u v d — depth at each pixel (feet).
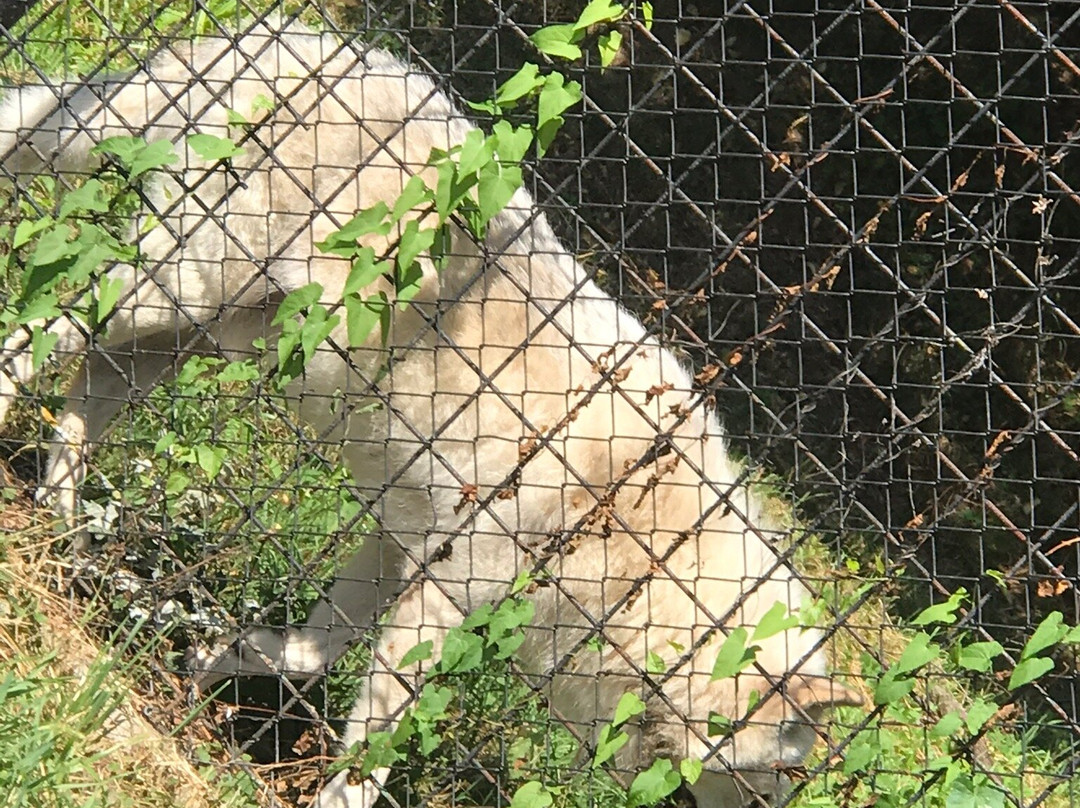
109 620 11.35
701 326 21.86
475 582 11.32
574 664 11.85
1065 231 20.18
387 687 11.72
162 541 11.49
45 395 12.12
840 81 22.45
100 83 11.25
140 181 11.37
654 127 23.34
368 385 10.10
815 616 10.96
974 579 9.90
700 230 22.59
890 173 21.94
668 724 11.39
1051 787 9.42
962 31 21.06
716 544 11.79
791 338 22.12
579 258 12.86
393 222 9.29
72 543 11.70
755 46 23.36
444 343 11.61
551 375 11.86
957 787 9.23
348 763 10.70
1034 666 8.77
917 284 21.35
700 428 12.20
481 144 8.97
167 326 12.62
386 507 12.33
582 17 8.89
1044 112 8.94
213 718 11.61
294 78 10.34
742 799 11.50
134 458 13.24
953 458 20.85
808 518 18.98
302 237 12.12
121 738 10.27
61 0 11.01
